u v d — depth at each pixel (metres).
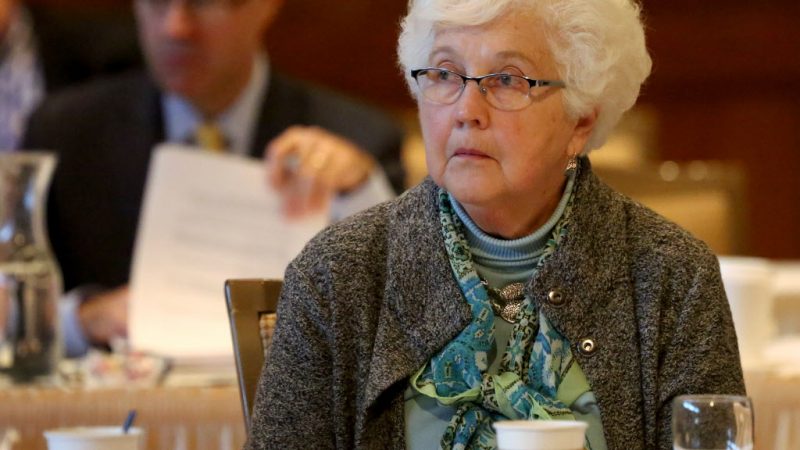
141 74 11.25
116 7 16.30
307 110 11.16
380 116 11.45
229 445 7.02
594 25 4.83
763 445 7.02
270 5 10.78
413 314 4.95
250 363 5.49
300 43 16.34
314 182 9.09
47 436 4.61
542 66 4.81
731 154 16.62
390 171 11.25
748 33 16.44
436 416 4.91
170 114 10.92
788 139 16.58
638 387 4.88
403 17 5.09
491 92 4.79
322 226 9.06
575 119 4.95
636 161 12.48
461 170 4.80
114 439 4.55
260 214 8.89
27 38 13.18
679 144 16.64
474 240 5.05
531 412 4.78
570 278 4.93
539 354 4.90
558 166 4.96
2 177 7.82
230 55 10.48
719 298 4.97
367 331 4.95
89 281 10.84
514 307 4.99
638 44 5.07
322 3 16.30
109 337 9.47
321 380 4.95
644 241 5.07
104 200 10.88
